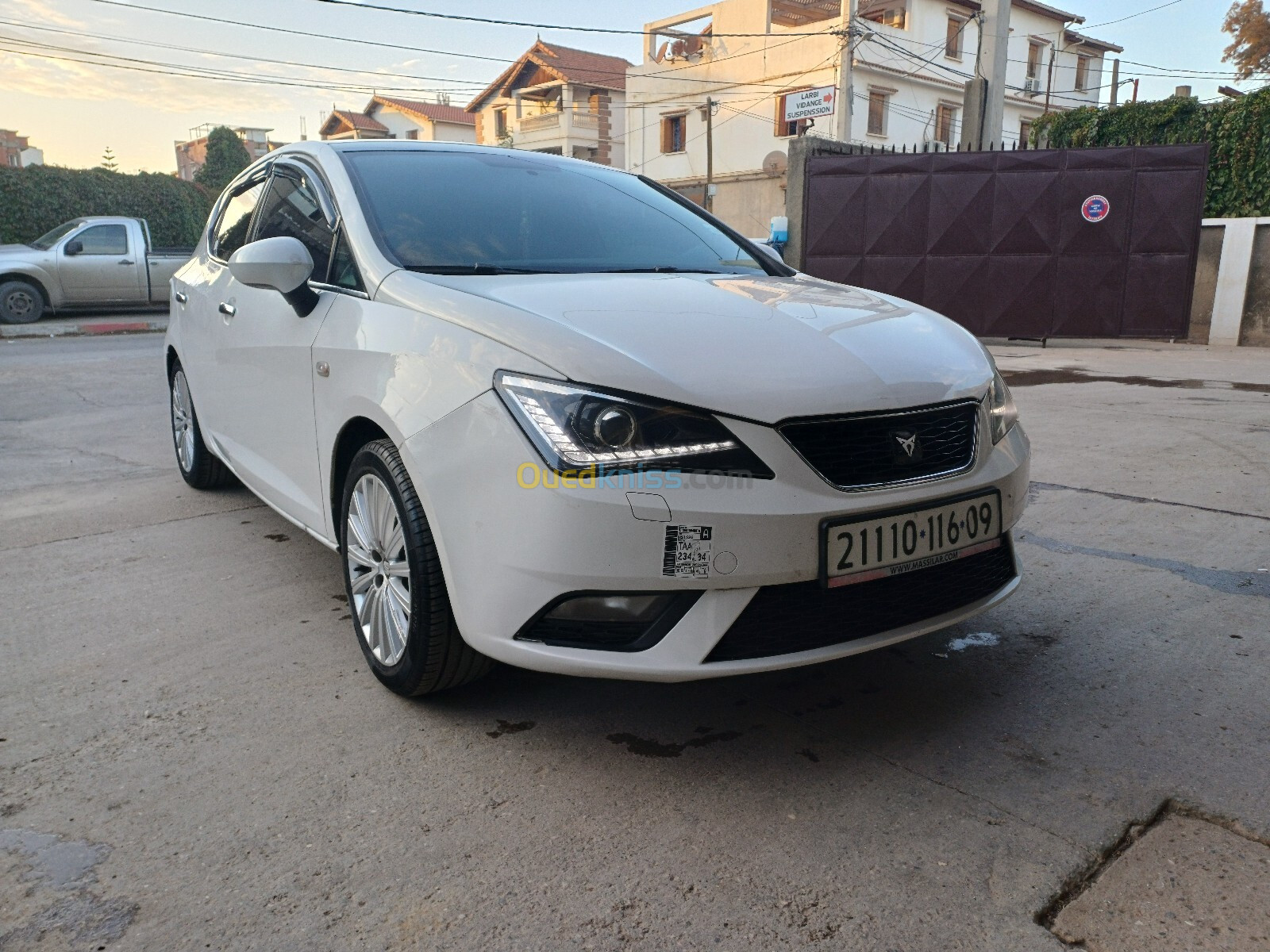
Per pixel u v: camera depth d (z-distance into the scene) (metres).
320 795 2.07
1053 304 11.75
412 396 2.23
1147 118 16.91
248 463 3.51
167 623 3.04
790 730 2.36
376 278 2.59
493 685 2.62
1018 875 1.79
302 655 2.80
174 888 1.76
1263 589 3.28
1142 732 2.33
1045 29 35.72
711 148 29.05
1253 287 11.66
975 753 2.24
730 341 2.19
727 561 1.95
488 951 1.60
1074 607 3.15
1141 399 7.23
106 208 21.23
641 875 1.80
